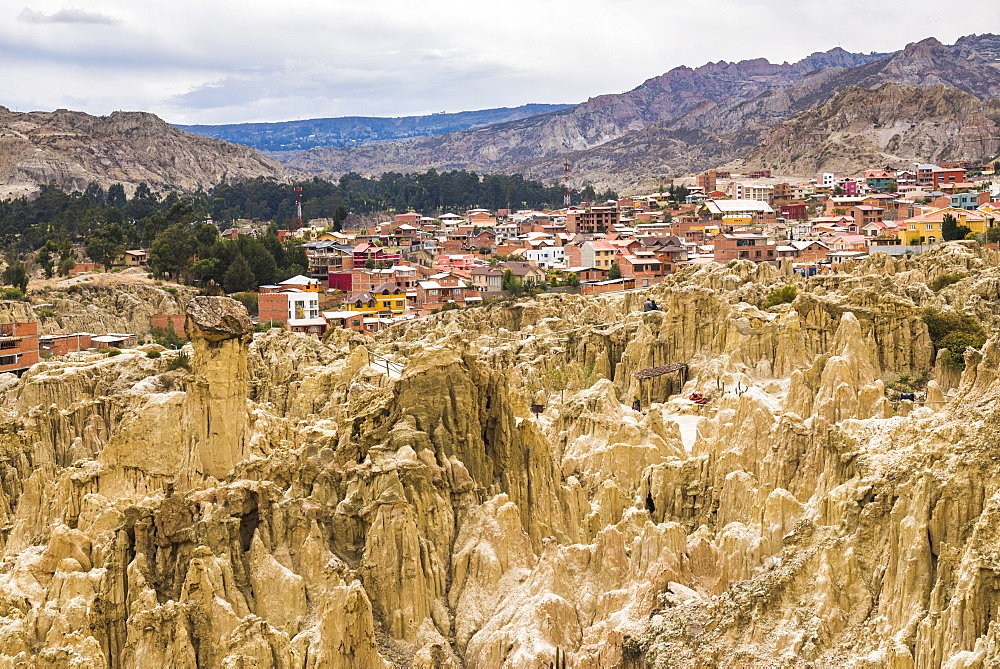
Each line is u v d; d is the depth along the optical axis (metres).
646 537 67.50
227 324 78.06
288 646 59.78
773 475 74.69
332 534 68.56
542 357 150.25
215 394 77.75
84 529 71.69
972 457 56.75
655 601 63.75
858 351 126.44
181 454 77.19
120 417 104.38
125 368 141.62
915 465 59.84
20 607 64.81
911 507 57.41
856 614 57.59
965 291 156.00
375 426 74.12
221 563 63.62
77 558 67.56
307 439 86.12
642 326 149.25
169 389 119.44
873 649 54.94
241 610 63.16
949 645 51.31
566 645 63.00
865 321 135.50
